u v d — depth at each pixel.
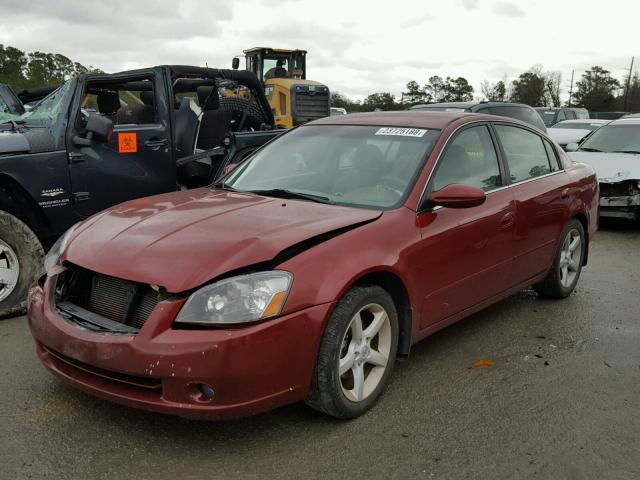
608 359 4.36
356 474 2.94
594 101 92.31
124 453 3.07
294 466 2.99
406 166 4.02
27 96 7.91
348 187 4.00
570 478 2.95
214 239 3.21
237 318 2.89
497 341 4.65
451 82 79.62
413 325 3.73
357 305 3.27
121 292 3.13
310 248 3.21
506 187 4.59
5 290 4.91
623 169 8.98
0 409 3.46
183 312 2.91
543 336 4.77
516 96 88.38
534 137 5.25
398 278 3.54
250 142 7.12
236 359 2.86
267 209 3.68
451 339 4.67
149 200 4.12
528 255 4.82
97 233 3.55
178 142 6.52
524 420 3.47
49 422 3.33
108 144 5.85
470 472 2.97
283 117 18.72
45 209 5.40
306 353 3.07
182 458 3.04
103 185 5.83
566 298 5.72
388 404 3.62
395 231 3.59
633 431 3.38
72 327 3.13
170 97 6.35
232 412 2.92
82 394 3.64
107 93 6.99
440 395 3.75
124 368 2.90
